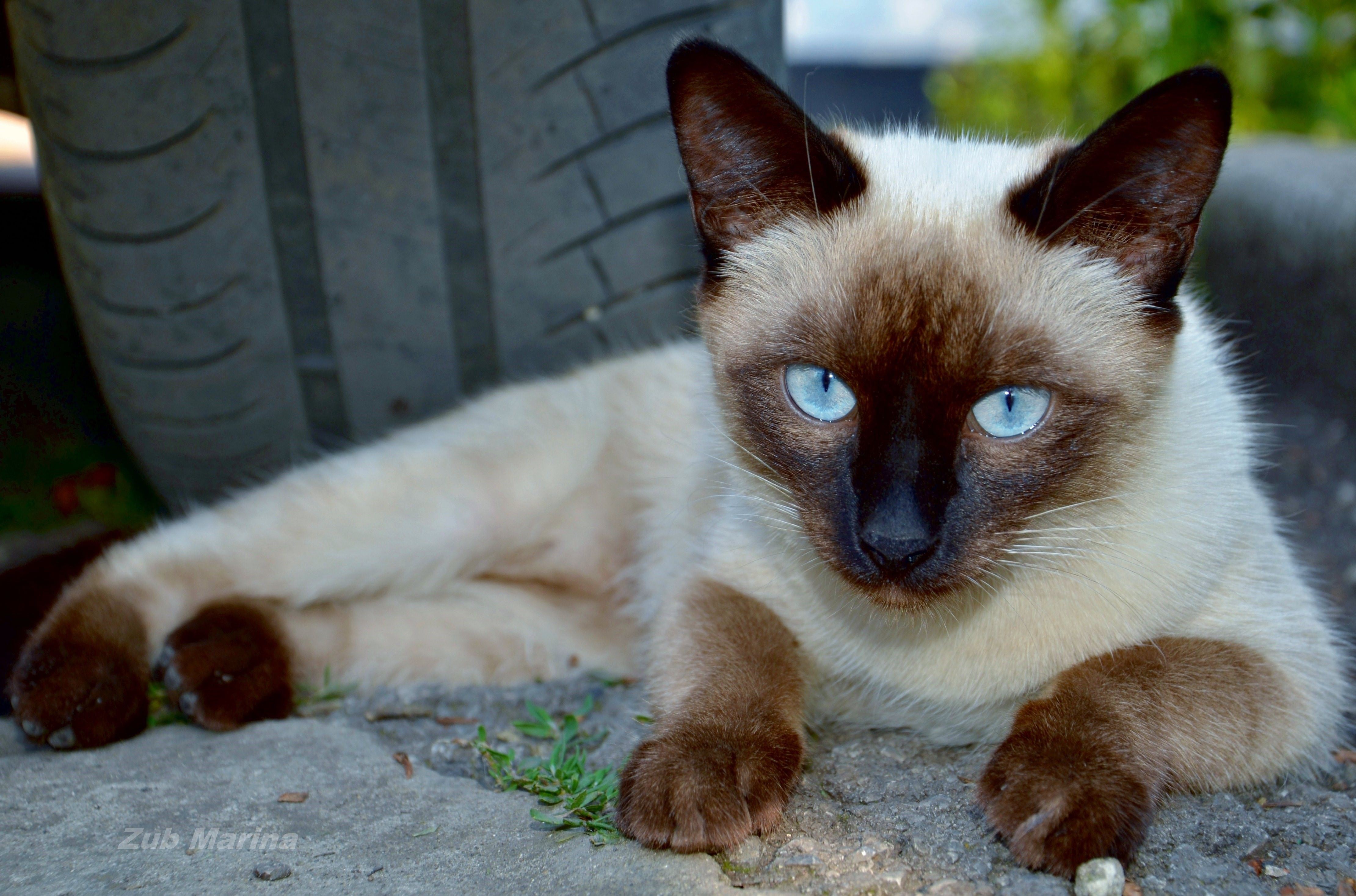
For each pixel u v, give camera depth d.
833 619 0.42
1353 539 0.60
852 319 0.39
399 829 0.38
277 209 0.52
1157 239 0.39
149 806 0.39
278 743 0.43
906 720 0.43
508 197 0.53
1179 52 1.06
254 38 0.50
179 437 0.55
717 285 0.42
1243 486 0.42
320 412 0.55
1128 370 0.39
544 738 0.44
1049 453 0.38
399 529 0.51
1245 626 0.41
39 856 0.37
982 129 0.48
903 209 0.40
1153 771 0.37
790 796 0.38
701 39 0.40
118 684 0.44
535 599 0.52
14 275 0.79
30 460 0.75
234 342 0.53
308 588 0.50
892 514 0.37
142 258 0.52
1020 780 0.36
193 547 0.49
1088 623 0.40
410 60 0.51
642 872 0.35
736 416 0.42
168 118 0.50
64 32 0.49
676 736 0.38
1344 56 1.07
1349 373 0.73
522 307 0.55
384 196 0.52
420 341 0.55
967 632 0.40
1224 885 0.35
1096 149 0.38
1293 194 0.82
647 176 0.53
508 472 0.52
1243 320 0.76
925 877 0.35
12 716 0.46
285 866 0.36
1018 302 0.38
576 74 0.52
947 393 0.38
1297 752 0.40
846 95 1.90
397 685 0.49
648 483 0.51
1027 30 1.31
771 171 0.41
